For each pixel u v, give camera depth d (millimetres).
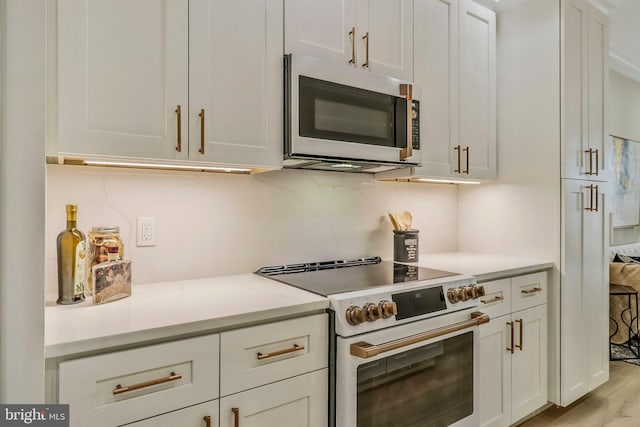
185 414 1040
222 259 1726
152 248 1565
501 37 2438
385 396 1396
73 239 1245
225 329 1120
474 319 1620
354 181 2168
